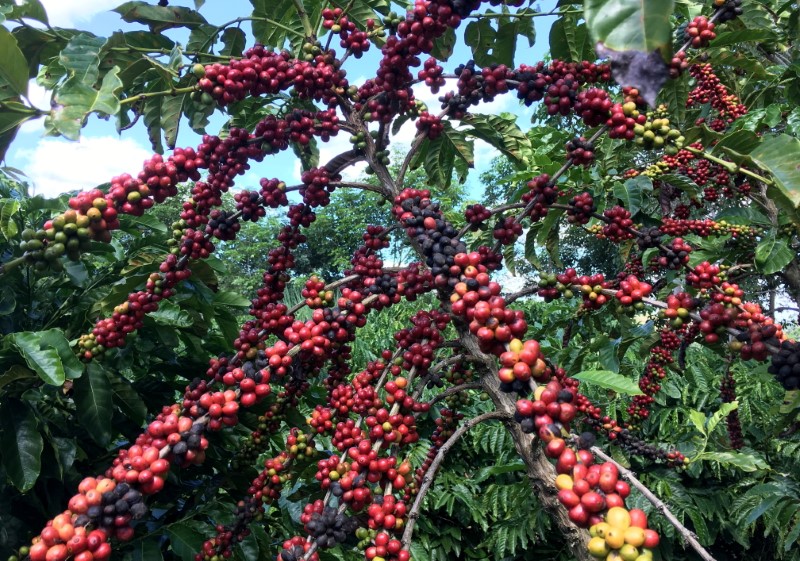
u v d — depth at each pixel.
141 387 0.93
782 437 1.63
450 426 0.71
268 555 0.85
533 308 2.30
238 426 0.95
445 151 0.89
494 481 1.72
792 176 0.53
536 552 1.67
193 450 0.46
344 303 0.60
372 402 0.58
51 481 0.78
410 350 0.61
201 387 0.54
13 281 0.87
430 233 0.53
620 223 0.71
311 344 0.56
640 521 0.34
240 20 0.79
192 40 0.82
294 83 0.64
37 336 0.68
